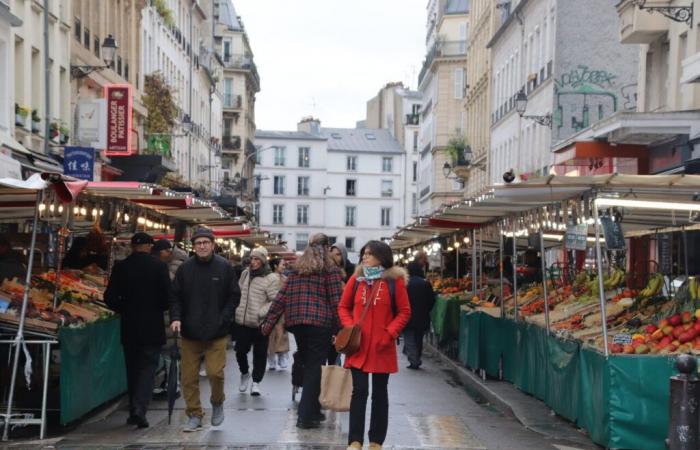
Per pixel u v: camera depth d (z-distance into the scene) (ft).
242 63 312.29
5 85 83.41
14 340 37.09
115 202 55.26
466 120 243.40
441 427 41.34
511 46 174.40
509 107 174.09
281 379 57.62
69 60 104.37
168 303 40.55
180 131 192.65
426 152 318.86
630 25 90.99
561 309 50.88
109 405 45.65
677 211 46.93
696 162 78.13
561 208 43.01
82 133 101.30
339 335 33.86
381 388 34.04
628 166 101.30
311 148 437.17
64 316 39.47
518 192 39.34
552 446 37.11
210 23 260.01
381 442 34.14
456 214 59.36
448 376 64.13
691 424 29.89
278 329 62.28
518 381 52.39
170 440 37.04
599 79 133.18
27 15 90.58
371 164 441.68
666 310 40.96
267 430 39.47
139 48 147.13
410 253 141.08
